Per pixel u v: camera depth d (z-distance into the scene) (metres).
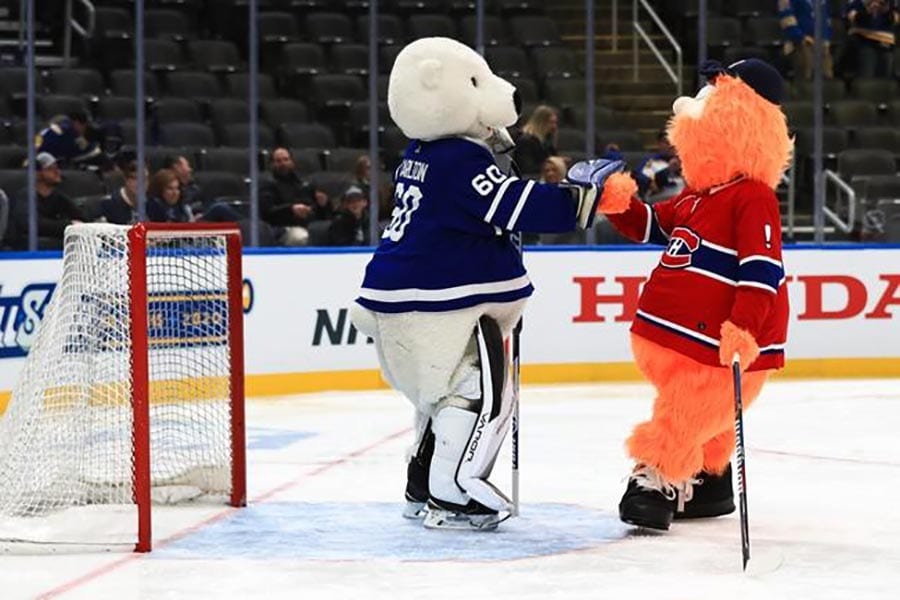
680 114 7.29
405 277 7.29
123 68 19.94
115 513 7.49
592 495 8.58
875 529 7.57
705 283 7.04
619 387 15.01
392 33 20.72
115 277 7.34
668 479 7.24
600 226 16.42
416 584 6.27
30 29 14.12
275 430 11.73
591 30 15.63
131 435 7.39
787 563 6.73
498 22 20.97
